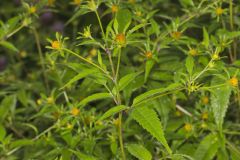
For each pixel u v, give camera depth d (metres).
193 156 0.84
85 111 0.86
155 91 0.69
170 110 0.91
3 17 1.57
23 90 1.07
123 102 0.96
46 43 1.28
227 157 0.84
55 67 0.95
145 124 0.68
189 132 0.87
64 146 0.83
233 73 0.79
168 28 0.87
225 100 0.78
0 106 1.03
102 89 0.94
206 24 1.00
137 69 0.92
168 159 0.85
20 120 1.12
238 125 0.93
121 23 0.81
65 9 1.33
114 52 0.72
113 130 0.84
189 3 0.89
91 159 0.75
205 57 0.83
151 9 0.99
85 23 1.20
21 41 1.33
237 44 0.99
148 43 0.83
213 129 0.86
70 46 1.08
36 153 0.89
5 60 1.46
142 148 0.74
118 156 0.81
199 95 0.89
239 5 0.94
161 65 0.90
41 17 1.42
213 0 0.90
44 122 1.06
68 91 0.96
